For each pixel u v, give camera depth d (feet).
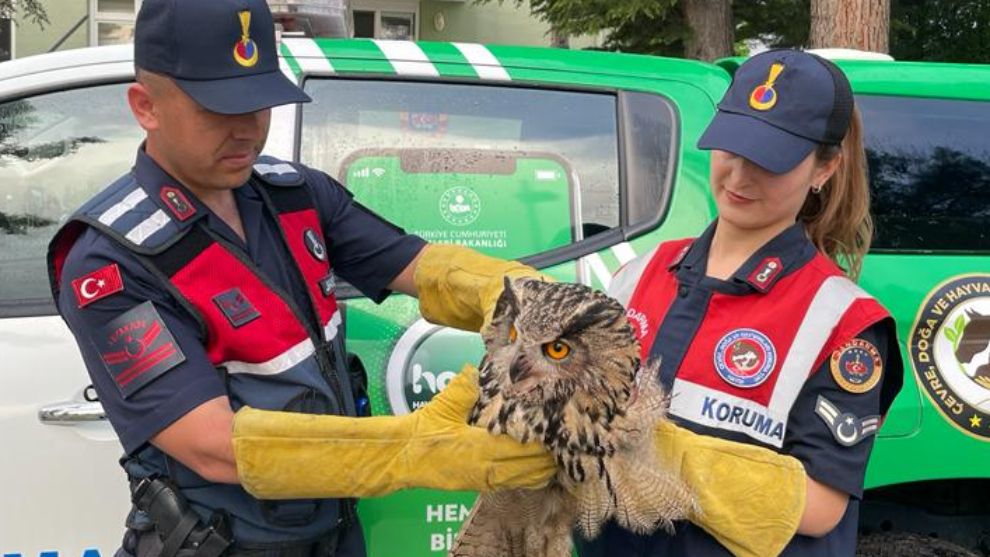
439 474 4.70
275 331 5.66
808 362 5.34
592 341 4.37
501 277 5.95
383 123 8.52
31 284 7.99
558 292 4.45
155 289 5.43
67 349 7.70
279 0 9.29
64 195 8.25
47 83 8.21
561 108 8.76
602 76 8.84
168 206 5.54
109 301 5.36
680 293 5.87
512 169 8.59
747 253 5.72
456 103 8.64
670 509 4.76
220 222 5.67
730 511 4.89
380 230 6.70
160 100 5.40
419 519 7.85
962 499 9.42
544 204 8.56
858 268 6.06
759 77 5.54
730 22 33.01
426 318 6.56
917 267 8.85
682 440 4.91
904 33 37.35
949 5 37.86
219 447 5.13
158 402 5.25
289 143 8.28
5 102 8.18
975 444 8.57
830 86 5.45
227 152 5.51
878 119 9.23
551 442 4.52
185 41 5.26
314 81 8.47
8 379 7.61
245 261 5.66
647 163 8.67
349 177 8.37
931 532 9.46
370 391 7.89
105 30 44.11
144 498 5.74
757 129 5.39
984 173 9.21
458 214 8.46
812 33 22.11
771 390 5.39
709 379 5.53
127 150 8.33
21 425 7.59
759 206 5.53
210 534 5.65
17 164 8.21
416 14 51.19
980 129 9.31
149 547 5.76
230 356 5.59
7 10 39.58
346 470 4.76
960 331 8.68
